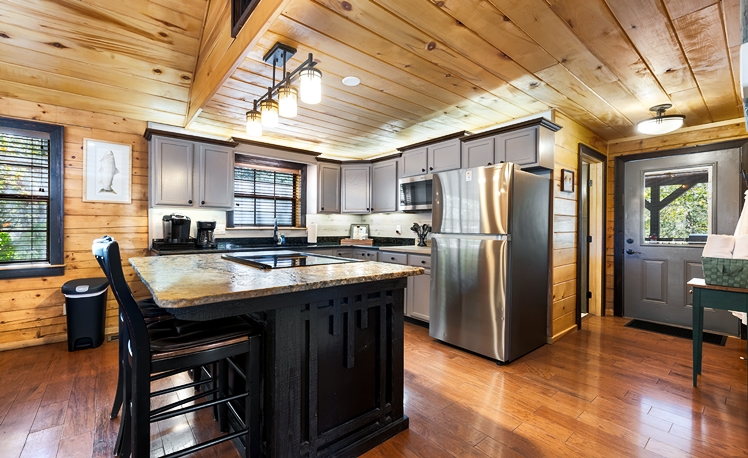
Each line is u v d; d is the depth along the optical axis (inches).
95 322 113.3
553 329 122.6
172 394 85.4
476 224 109.5
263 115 77.7
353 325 64.2
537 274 114.3
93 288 111.9
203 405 53.8
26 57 95.6
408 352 113.1
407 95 108.0
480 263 108.0
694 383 88.9
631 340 124.5
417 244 171.0
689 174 138.5
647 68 89.6
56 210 117.5
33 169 116.3
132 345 49.2
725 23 70.1
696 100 111.3
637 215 151.3
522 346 108.2
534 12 67.1
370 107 119.0
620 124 136.7
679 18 68.7
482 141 127.3
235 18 73.0
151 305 69.6
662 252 145.0
